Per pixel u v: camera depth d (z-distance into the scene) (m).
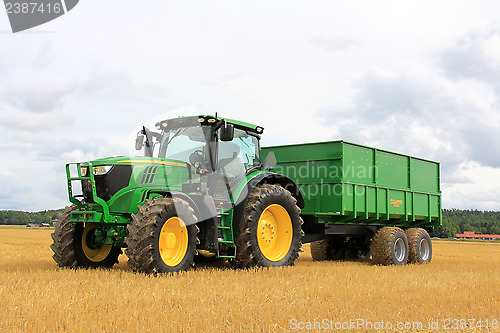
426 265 12.05
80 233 8.48
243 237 8.49
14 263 9.94
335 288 6.68
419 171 13.77
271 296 5.80
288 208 9.35
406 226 13.90
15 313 4.63
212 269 8.21
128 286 6.07
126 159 7.98
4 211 124.88
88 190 8.00
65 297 5.30
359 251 13.90
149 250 7.07
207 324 4.42
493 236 109.88
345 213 11.06
